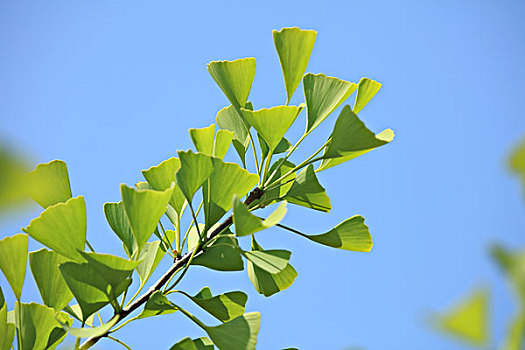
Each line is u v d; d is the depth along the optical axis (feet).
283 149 6.06
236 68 5.85
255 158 5.84
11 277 5.60
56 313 5.60
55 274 5.72
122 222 5.83
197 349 5.73
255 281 5.94
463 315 2.04
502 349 1.94
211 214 5.70
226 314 5.73
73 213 5.57
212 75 5.87
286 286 5.92
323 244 5.85
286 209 5.51
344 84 5.83
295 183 5.85
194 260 5.70
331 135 5.74
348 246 5.84
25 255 5.62
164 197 5.49
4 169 1.74
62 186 5.74
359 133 5.58
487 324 2.03
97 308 5.57
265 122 5.73
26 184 1.80
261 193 5.81
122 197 5.49
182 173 5.58
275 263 5.58
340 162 5.86
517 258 1.86
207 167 5.61
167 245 5.80
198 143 5.75
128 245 5.82
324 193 5.84
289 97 5.82
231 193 5.69
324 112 5.81
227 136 5.84
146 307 5.60
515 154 1.78
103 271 5.47
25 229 5.51
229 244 5.65
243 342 5.57
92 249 5.63
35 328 5.64
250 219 5.44
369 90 5.79
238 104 5.85
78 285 5.52
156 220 5.53
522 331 1.88
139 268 5.82
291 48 5.78
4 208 1.79
